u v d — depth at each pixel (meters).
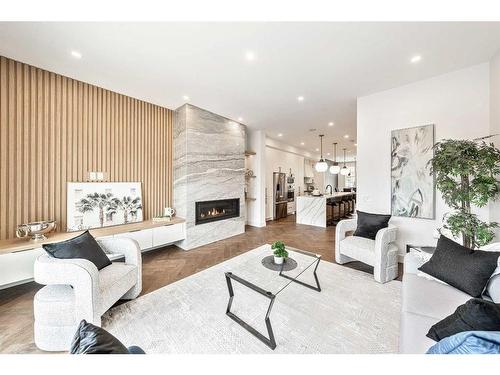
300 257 2.57
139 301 2.24
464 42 2.22
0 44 2.24
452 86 2.84
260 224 6.20
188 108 4.04
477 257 1.59
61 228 2.96
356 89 3.38
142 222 3.73
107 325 1.85
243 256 3.65
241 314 2.02
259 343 1.66
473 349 0.70
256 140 6.18
